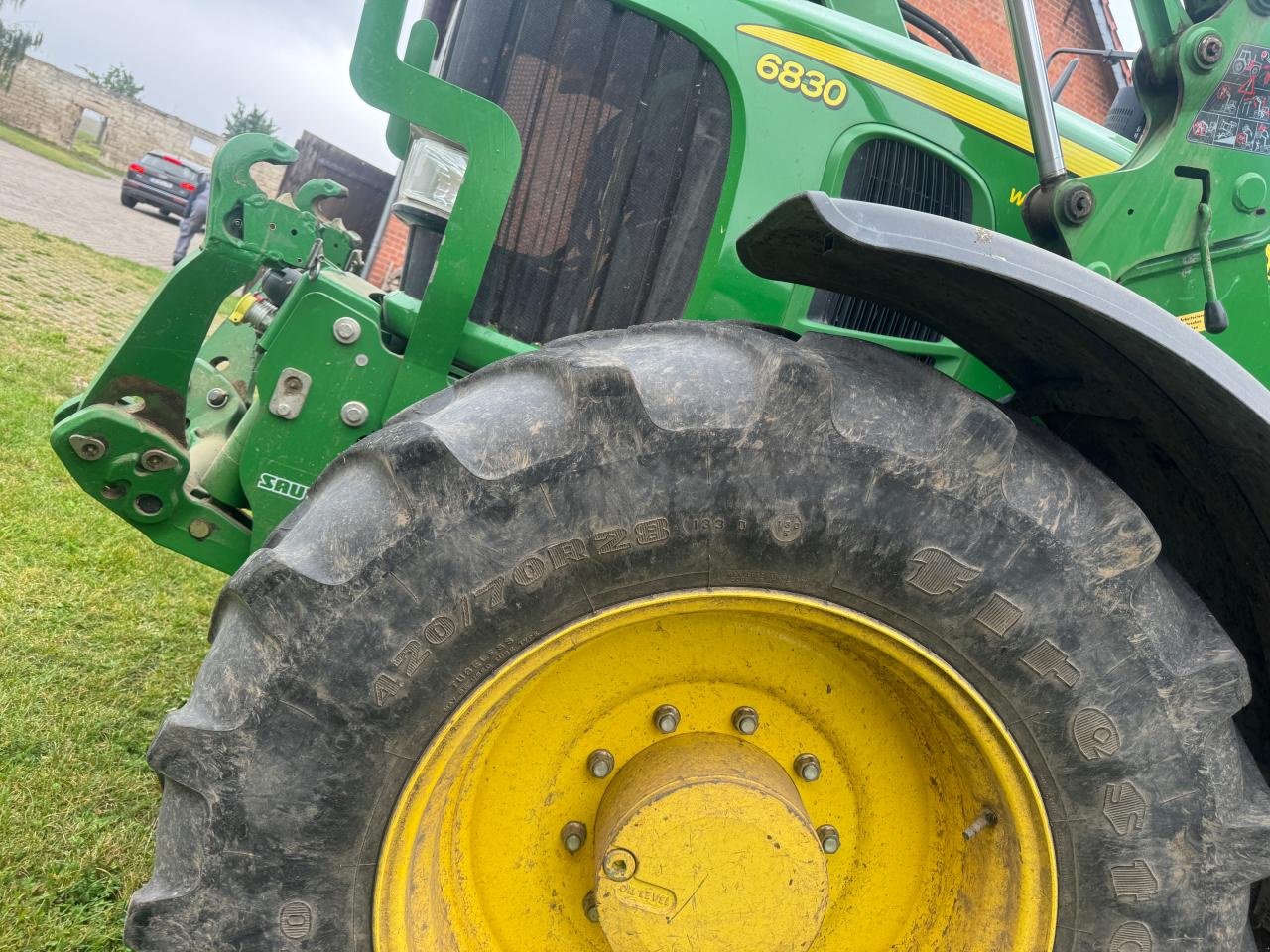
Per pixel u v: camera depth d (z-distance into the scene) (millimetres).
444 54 2008
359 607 1224
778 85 1839
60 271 10305
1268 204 1864
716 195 1849
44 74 37156
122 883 2064
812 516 1262
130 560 3824
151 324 2035
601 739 1483
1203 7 1854
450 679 1256
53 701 2730
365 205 3713
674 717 1471
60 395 5707
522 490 1231
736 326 1447
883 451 1267
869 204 1248
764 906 1361
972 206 1983
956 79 1950
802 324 1876
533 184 1877
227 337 3445
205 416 3045
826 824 1543
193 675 3047
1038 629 1303
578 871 1504
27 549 3721
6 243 10945
